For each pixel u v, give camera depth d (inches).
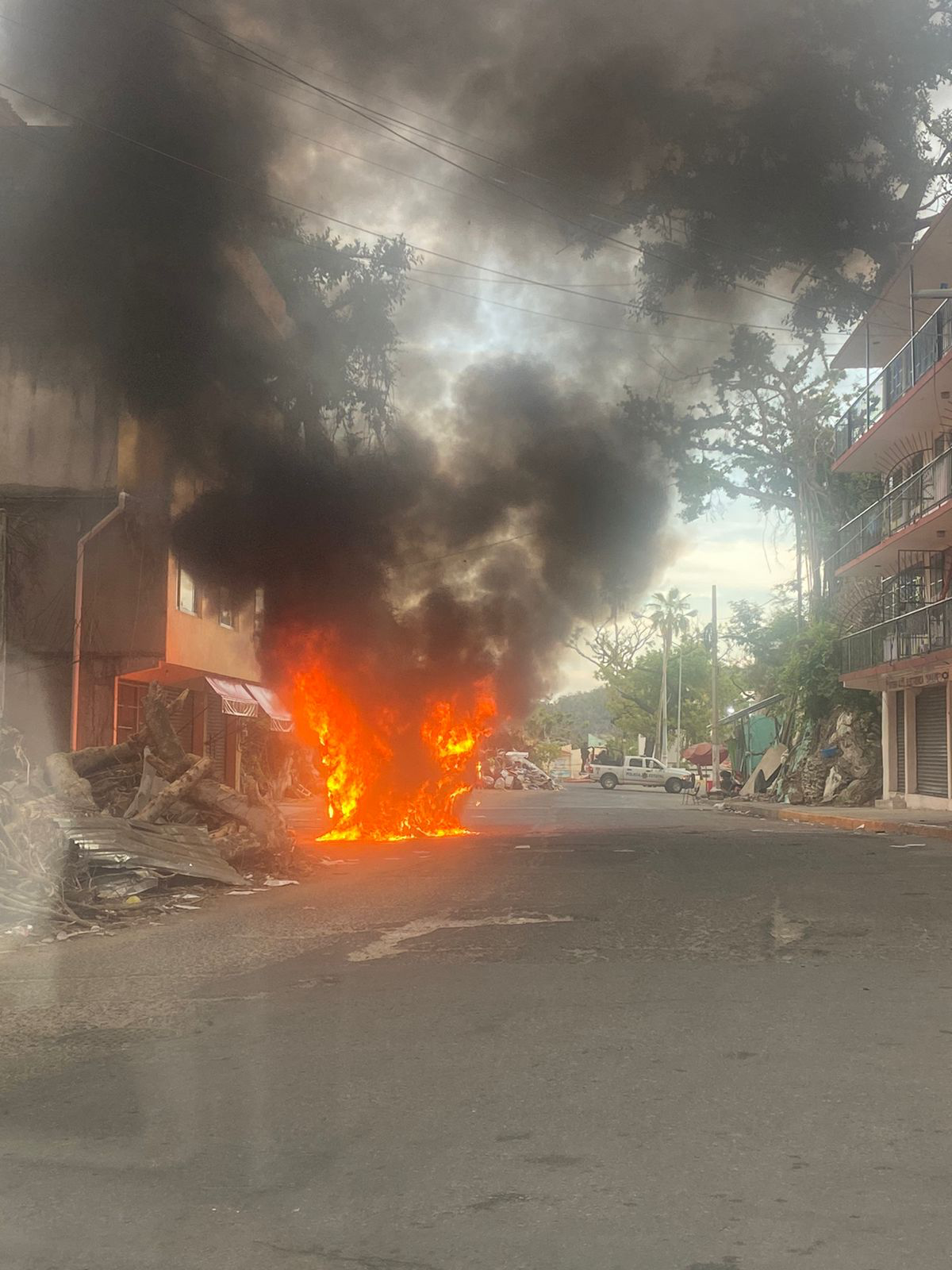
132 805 577.0
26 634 888.9
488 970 296.0
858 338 1309.1
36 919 400.2
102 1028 241.4
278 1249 130.8
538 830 922.1
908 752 1256.2
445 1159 158.1
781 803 1395.2
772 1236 132.0
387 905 438.3
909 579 1251.2
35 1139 169.6
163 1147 165.0
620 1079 195.0
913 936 339.6
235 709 1058.7
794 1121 172.1
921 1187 145.7
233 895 489.7
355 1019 243.3
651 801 1761.8
